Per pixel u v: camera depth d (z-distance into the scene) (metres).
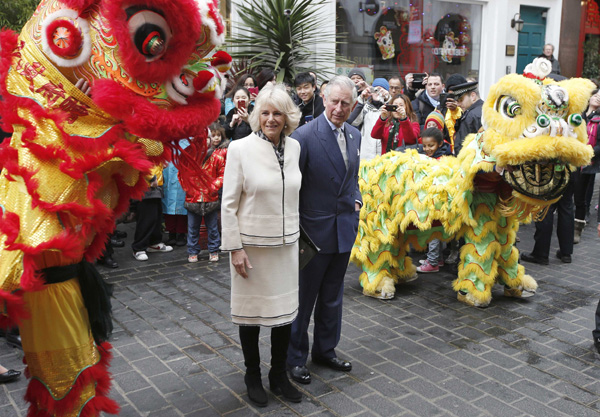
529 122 3.95
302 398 3.35
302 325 3.51
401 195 4.79
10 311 2.21
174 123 2.34
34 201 2.22
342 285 3.66
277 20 8.33
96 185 2.34
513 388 3.47
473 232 4.74
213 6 2.40
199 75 2.36
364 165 5.04
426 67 10.60
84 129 2.31
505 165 4.05
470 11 10.79
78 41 2.24
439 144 5.46
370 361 3.84
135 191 2.65
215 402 3.30
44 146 2.27
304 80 6.29
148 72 2.27
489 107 4.08
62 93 2.29
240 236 3.10
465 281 4.82
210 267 5.92
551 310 4.76
